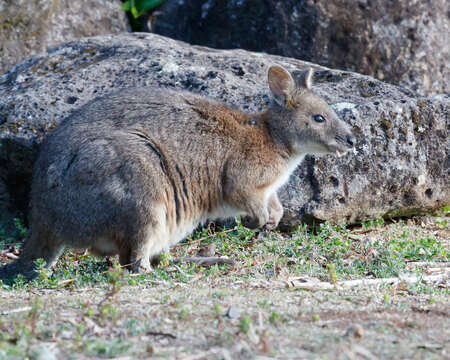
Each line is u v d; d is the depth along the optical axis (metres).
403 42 18.89
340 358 6.02
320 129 11.89
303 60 18.52
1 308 8.18
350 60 18.61
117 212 10.65
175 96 11.66
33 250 11.23
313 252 12.12
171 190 11.19
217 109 11.76
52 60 15.67
